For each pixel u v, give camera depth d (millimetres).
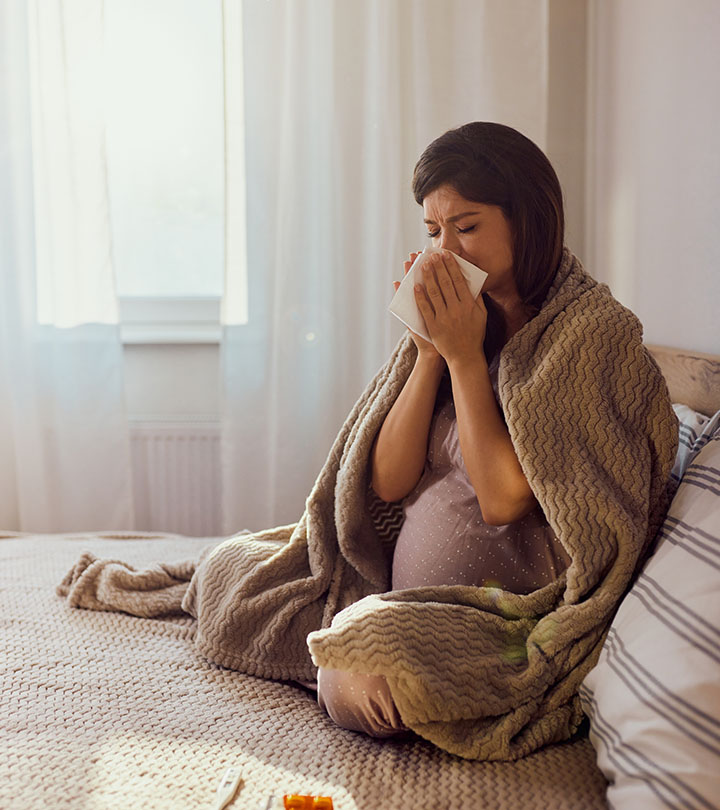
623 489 1052
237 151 2213
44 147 2197
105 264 2242
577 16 2188
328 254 2234
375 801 875
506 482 1066
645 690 851
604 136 2090
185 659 1258
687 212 1584
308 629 1232
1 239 2219
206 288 2447
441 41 2143
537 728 997
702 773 766
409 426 1203
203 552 1512
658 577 954
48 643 1293
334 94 2184
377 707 967
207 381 2416
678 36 1614
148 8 2348
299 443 2277
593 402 1062
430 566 1145
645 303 1812
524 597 1077
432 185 1107
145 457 2406
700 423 1263
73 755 960
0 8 2150
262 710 1106
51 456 2307
